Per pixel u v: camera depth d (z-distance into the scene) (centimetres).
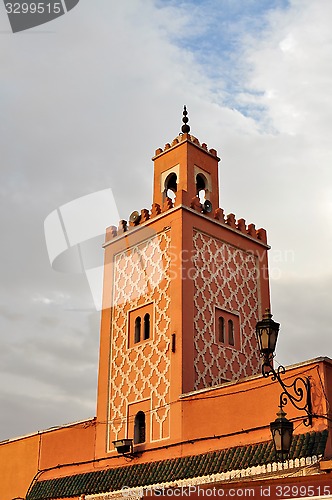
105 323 2939
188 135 3064
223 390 2286
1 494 3128
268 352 1595
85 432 2820
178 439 2369
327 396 1947
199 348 2577
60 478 2825
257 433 2114
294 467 1867
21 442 3158
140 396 2622
